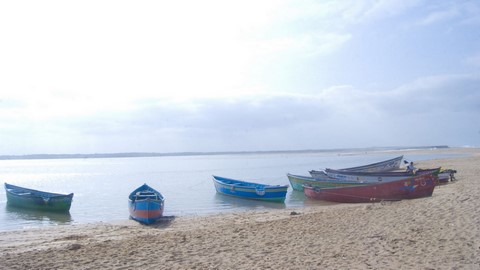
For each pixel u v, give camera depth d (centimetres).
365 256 933
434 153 11906
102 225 1894
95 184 4838
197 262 977
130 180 5425
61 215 2345
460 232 1057
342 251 997
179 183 4500
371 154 14650
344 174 3169
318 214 1708
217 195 3177
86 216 2300
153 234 1482
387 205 1755
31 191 2825
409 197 2142
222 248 1123
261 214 2056
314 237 1194
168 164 12581
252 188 2848
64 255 1113
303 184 2955
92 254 1115
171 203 2720
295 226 1420
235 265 932
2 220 2173
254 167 8144
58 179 6088
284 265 906
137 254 1093
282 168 7338
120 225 1878
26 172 9312
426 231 1113
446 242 985
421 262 848
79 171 9225
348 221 1419
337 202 2495
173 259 1019
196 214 2192
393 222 1291
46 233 1698
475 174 3209
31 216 2314
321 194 2598
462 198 1539
